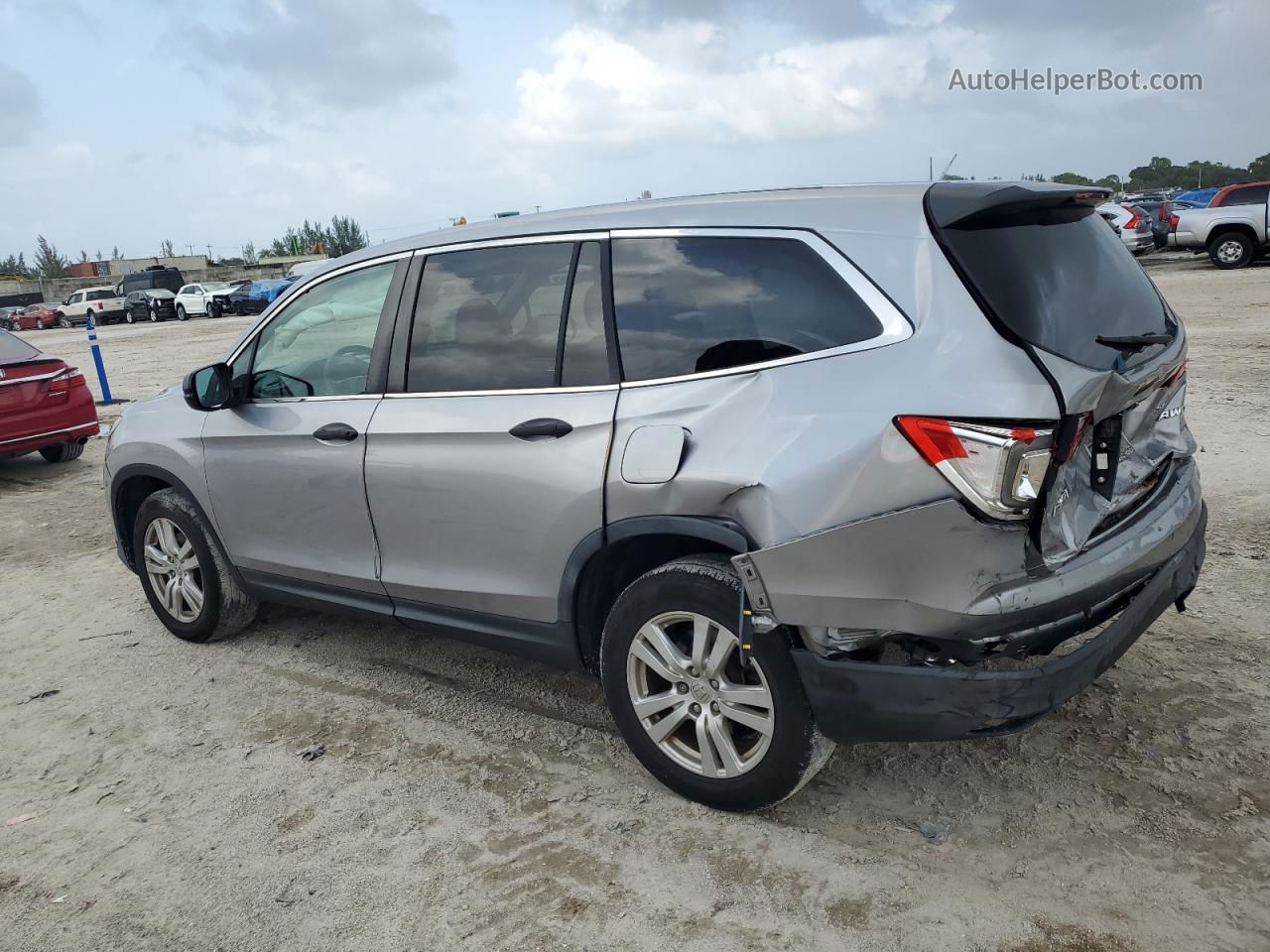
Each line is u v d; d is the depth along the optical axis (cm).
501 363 347
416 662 455
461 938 269
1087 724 349
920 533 252
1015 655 264
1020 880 274
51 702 438
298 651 477
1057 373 250
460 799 337
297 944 271
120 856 318
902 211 281
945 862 284
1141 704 359
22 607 572
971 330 257
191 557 480
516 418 335
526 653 358
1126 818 297
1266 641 401
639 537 314
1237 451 688
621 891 283
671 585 305
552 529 328
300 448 405
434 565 372
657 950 259
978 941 253
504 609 354
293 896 291
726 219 308
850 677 273
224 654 478
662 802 326
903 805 313
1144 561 286
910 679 266
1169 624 423
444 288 368
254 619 496
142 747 390
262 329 432
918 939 255
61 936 282
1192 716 349
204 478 452
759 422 282
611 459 311
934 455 248
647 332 315
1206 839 285
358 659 462
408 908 283
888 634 271
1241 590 452
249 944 273
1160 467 317
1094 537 278
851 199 293
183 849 319
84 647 502
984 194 274
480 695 417
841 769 337
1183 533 310
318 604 428
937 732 266
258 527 436
